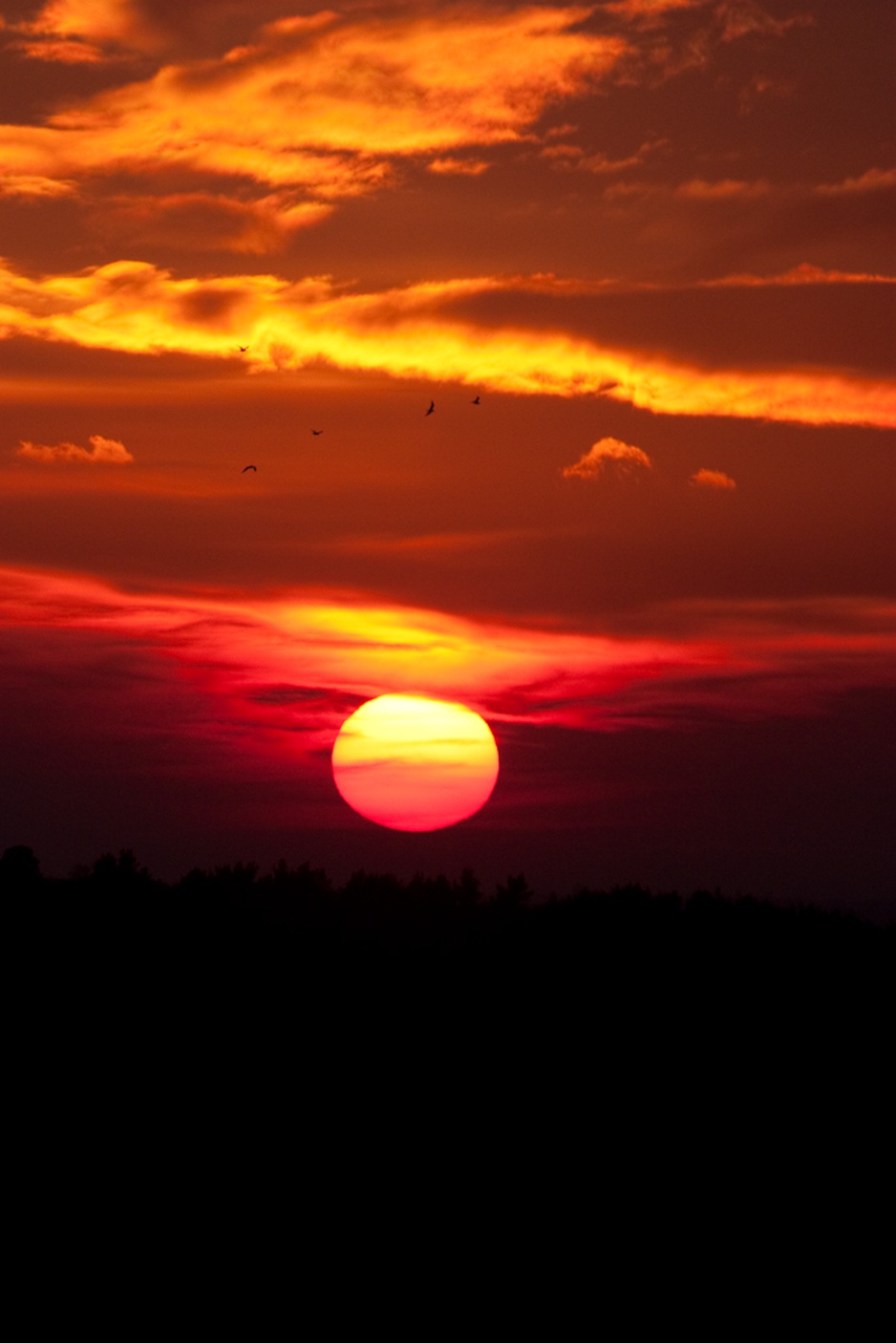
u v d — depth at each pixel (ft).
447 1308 207.10
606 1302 209.46
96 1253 219.20
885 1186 241.35
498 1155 251.60
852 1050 291.17
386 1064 283.59
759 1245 224.94
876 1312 206.80
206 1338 198.08
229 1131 257.55
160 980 319.68
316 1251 222.07
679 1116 264.93
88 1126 257.14
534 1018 304.71
